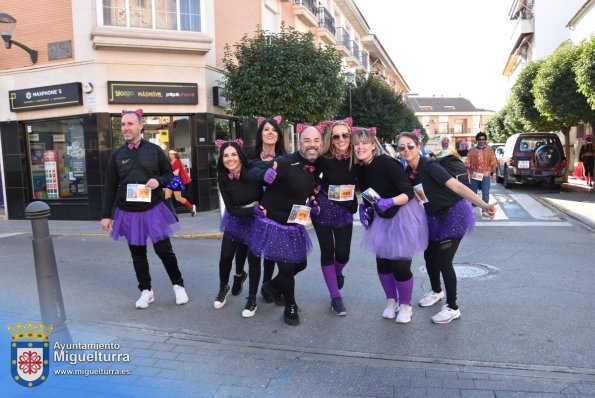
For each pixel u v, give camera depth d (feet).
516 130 78.79
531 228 30.42
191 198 42.16
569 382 10.78
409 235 13.85
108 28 38.22
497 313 15.20
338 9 91.71
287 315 14.74
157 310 16.25
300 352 12.80
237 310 16.15
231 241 15.93
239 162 14.67
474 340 13.17
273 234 14.17
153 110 40.37
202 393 10.62
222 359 12.41
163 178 15.79
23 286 19.56
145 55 39.93
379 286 18.56
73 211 41.19
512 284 18.29
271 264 17.16
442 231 14.25
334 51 41.52
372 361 12.16
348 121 14.76
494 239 27.14
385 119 68.08
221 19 44.80
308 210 14.29
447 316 14.43
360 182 14.84
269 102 37.65
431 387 10.75
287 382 11.12
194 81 41.39
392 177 13.75
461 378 11.13
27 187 43.04
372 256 23.62
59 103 39.73
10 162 42.80
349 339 13.53
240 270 17.31
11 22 37.93
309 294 17.69
